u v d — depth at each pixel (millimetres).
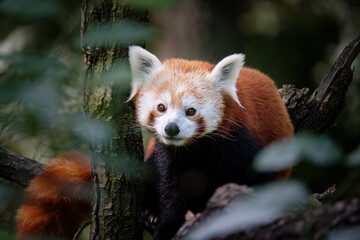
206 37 17672
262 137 8594
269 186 3607
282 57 18547
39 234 8641
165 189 9117
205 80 8281
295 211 4680
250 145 8344
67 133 4676
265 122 8812
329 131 16031
